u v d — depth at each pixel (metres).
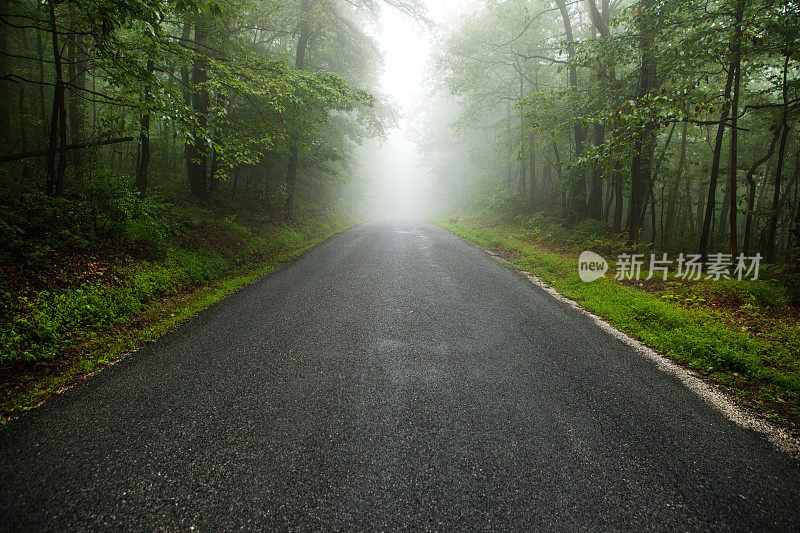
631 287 7.22
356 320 4.73
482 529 1.78
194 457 2.21
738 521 1.87
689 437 2.55
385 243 12.66
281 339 4.05
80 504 1.86
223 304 5.33
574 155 15.05
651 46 8.89
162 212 7.41
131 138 6.56
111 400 2.81
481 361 3.65
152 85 5.54
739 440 2.55
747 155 15.04
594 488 2.05
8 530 1.70
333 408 2.76
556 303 5.96
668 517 1.88
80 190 6.61
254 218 11.86
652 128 6.92
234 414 2.65
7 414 2.61
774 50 7.89
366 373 3.32
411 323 4.68
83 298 4.32
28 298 3.98
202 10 4.64
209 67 6.86
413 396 2.96
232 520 1.80
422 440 2.41
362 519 1.82
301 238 12.73
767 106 8.05
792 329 4.88
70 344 3.72
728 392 3.23
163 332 4.20
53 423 2.51
